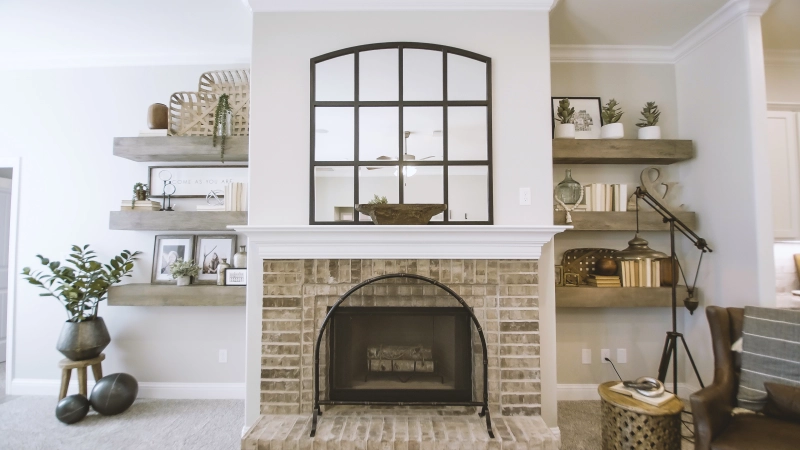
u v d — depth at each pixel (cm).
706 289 255
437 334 220
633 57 285
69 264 284
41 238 287
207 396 278
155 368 280
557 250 281
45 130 290
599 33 264
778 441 144
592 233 281
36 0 225
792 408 158
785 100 279
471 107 224
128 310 282
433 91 225
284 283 215
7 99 292
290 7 224
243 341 281
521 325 214
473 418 205
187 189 285
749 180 224
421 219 208
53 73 293
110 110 290
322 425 196
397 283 215
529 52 224
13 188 289
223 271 265
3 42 270
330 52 224
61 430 230
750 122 223
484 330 215
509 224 220
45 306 286
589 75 286
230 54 291
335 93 225
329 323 215
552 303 221
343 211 222
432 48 224
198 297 258
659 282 263
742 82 228
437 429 192
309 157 221
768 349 177
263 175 221
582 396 276
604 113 269
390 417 205
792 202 255
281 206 220
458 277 215
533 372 212
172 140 257
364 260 216
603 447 197
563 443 217
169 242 284
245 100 268
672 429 180
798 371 168
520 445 182
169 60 291
